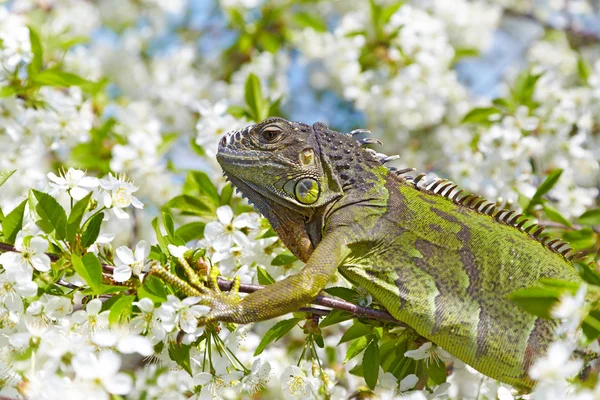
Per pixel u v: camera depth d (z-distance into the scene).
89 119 9.51
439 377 7.12
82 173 6.74
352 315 6.77
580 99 10.81
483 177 9.73
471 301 6.70
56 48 11.61
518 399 6.86
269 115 10.02
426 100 12.53
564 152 10.13
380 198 7.17
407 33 12.20
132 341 5.61
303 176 7.18
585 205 10.95
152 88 13.98
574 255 7.08
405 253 6.91
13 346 6.14
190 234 8.30
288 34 13.99
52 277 6.30
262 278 7.02
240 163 7.28
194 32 15.71
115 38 15.29
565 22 16.00
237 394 7.46
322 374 6.89
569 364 5.24
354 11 15.34
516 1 16.41
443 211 7.12
